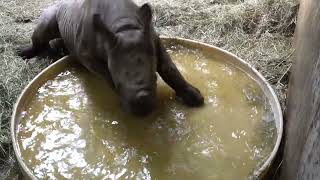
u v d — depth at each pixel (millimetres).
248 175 2615
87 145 2893
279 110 2947
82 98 3303
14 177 3115
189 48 3723
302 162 2186
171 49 3752
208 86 3346
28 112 3182
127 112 2932
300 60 2902
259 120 3021
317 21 2459
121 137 2943
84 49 3166
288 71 3730
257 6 4457
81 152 2840
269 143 2846
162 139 2912
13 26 4594
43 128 3039
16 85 3760
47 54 4270
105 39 2795
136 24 2791
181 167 2703
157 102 3193
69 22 3496
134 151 2832
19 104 3121
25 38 4438
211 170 2672
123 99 2705
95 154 2822
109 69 2781
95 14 2824
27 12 4816
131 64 2605
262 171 2553
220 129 2969
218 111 3115
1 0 4965
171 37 3748
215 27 4379
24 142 2926
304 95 2457
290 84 3289
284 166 2809
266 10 4395
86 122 3080
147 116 2830
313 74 2264
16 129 2986
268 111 3078
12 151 3275
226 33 4352
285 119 3211
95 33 2951
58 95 3336
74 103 3256
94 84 3438
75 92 3367
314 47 2387
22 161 2680
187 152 2812
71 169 2721
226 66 3525
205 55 3652
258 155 2762
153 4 4727
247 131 2943
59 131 3012
